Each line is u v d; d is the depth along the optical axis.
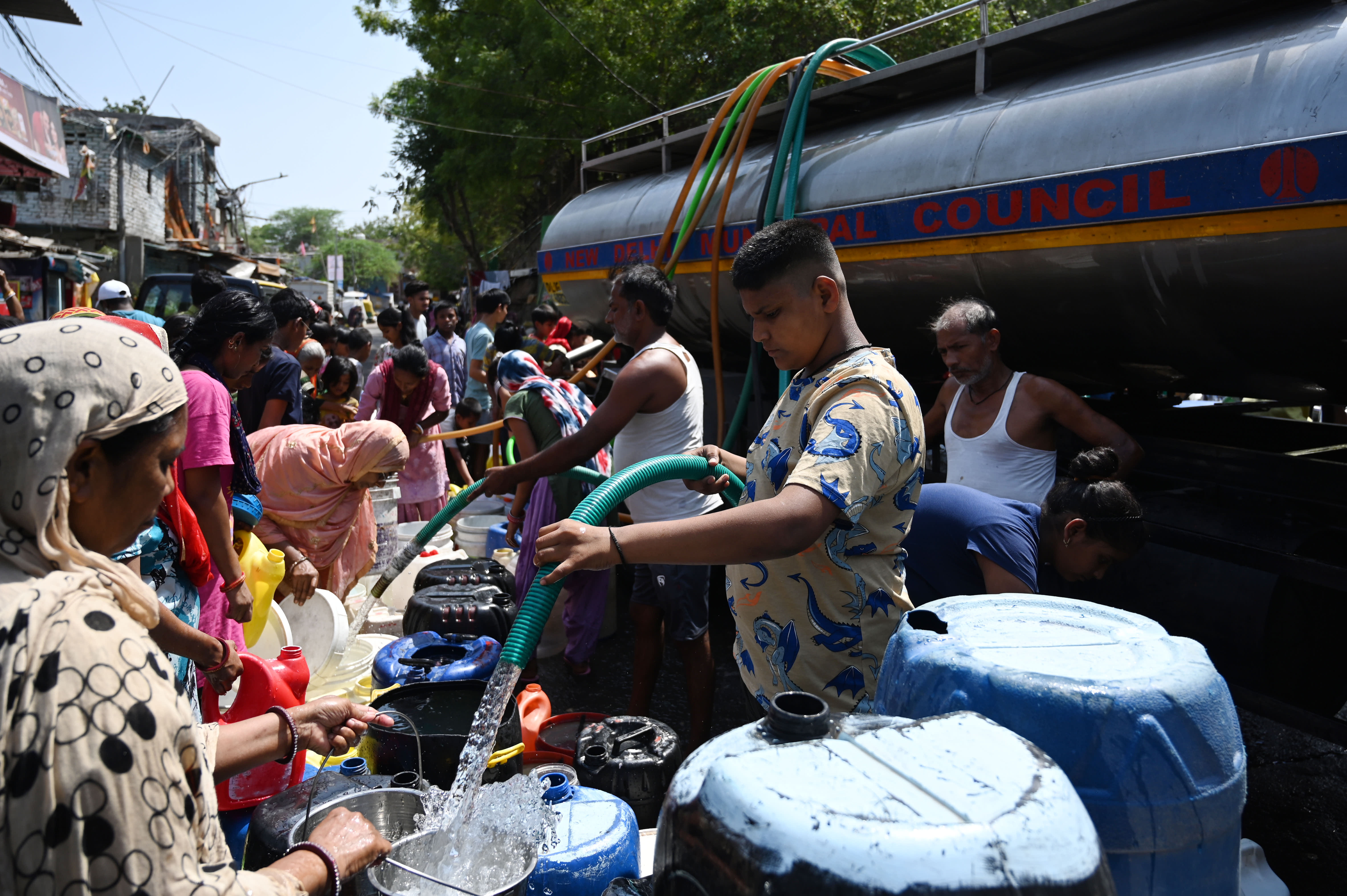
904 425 1.78
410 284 9.73
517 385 4.14
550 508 3.86
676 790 1.12
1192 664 1.30
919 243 3.67
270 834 1.72
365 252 85.06
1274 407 4.54
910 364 4.61
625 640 4.89
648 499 3.40
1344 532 2.84
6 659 0.95
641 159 5.79
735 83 16.86
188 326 4.37
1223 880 1.27
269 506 3.85
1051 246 3.22
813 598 1.88
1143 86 2.99
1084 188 3.08
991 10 14.46
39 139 11.38
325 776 1.93
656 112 18.30
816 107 4.41
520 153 20.08
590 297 6.09
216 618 2.85
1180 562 3.05
